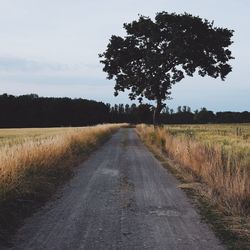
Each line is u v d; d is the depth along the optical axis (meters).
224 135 33.56
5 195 8.45
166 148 22.86
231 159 13.29
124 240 6.82
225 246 6.48
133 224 7.80
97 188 11.59
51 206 9.24
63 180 12.83
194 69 39.88
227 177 10.26
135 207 9.23
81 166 16.58
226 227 7.45
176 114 159.62
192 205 9.35
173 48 37.84
